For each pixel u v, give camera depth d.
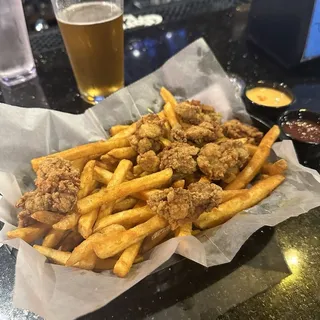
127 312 0.25
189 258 0.25
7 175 0.30
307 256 0.28
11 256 0.28
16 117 0.33
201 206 0.27
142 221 0.28
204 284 0.26
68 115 0.35
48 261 0.26
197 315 0.24
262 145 0.33
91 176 0.30
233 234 0.27
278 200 0.29
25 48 0.47
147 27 0.58
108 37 0.39
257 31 0.53
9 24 0.44
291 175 0.31
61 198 0.26
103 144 0.32
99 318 0.24
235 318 0.24
